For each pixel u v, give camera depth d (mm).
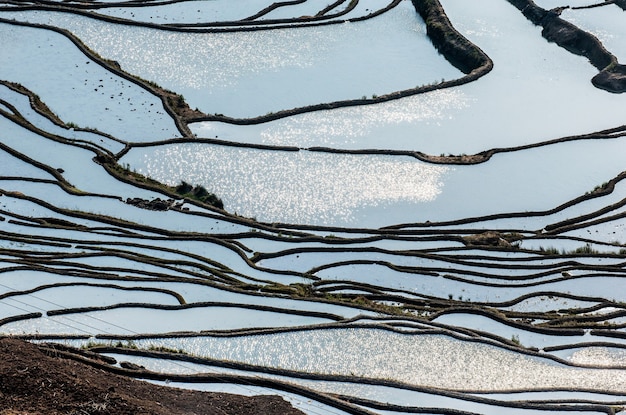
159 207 73188
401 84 92438
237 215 74062
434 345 57312
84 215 71250
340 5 105500
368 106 88812
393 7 106188
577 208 77562
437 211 75812
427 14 103562
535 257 70438
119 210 72875
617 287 67250
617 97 92562
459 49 97438
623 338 60719
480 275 67812
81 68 90438
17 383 41938
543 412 51844
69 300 58719
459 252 71125
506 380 54844
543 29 103375
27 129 81188
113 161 78625
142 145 80812
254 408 47000
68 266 63531
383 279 66875
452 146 83812
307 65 94188
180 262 65875
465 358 56438
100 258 65000
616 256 71250
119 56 93250
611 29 103375
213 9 102625
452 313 62031
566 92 93125
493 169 81188
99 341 54438
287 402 48344
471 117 88062
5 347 45500
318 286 65125
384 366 54938
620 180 81000
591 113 89938
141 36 96750
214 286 61844
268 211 74750
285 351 55438
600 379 55844
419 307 63062
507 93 92188
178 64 92688
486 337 59406
